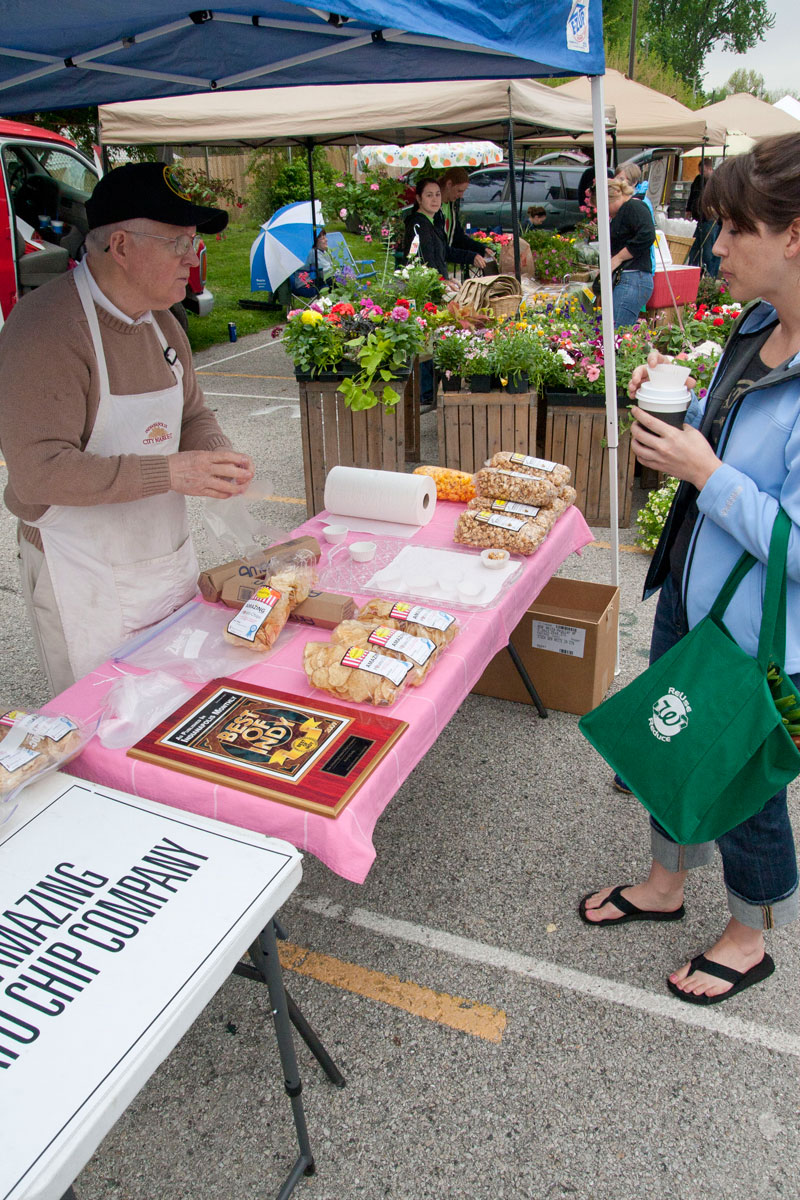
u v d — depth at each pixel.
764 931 2.30
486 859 2.56
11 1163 0.93
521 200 12.63
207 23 2.41
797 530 1.50
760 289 1.53
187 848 1.38
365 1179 1.71
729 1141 1.76
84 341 1.82
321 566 2.37
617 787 2.83
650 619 3.91
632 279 6.08
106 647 2.12
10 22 2.17
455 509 2.84
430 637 1.86
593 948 2.25
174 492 2.18
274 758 1.55
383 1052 1.98
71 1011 1.11
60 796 1.51
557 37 2.10
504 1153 1.75
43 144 6.40
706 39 48.06
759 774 1.66
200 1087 1.92
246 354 9.66
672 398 1.64
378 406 4.44
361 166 9.87
